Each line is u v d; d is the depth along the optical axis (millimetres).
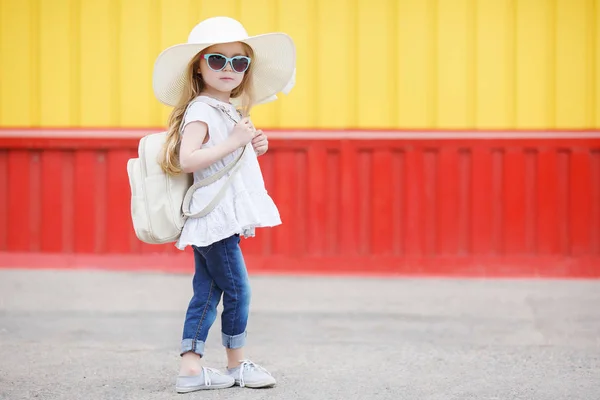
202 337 4152
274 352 5125
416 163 8070
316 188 8117
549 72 8070
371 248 8141
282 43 4188
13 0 8258
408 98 8125
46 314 6320
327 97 8141
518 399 4051
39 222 8305
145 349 5188
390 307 6641
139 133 8156
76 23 8242
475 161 8047
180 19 8156
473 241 8055
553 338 5551
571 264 8016
